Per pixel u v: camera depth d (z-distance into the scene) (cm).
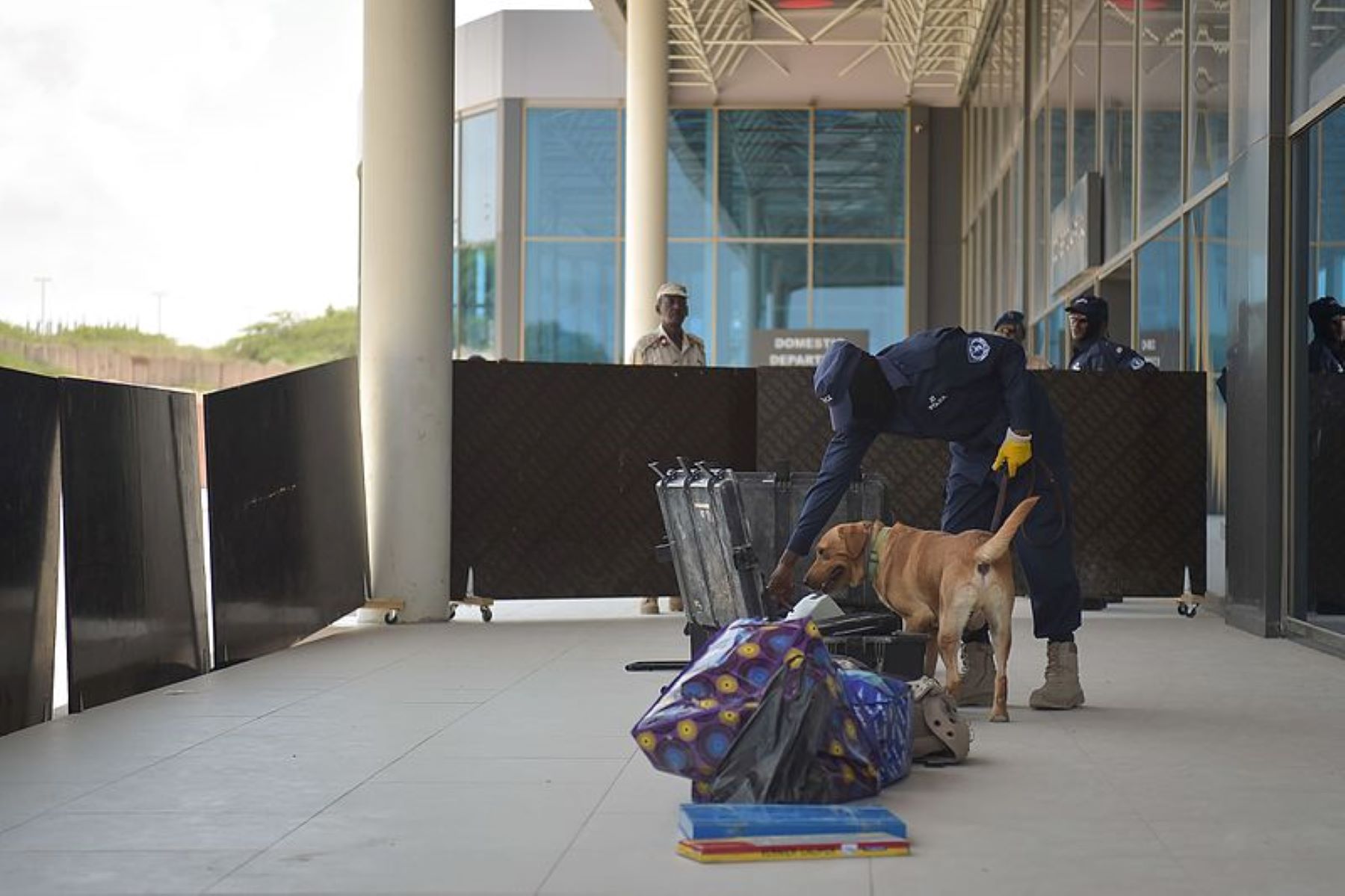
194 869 386
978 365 618
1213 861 391
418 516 1034
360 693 695
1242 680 730
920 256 3062
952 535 600
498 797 468
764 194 3094
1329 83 852
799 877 376
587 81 3155
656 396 1084
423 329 1037
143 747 560
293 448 898
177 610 748
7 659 596
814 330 2517
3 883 375
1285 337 926
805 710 444
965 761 522
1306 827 428
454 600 1060
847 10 2691
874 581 621
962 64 2841
